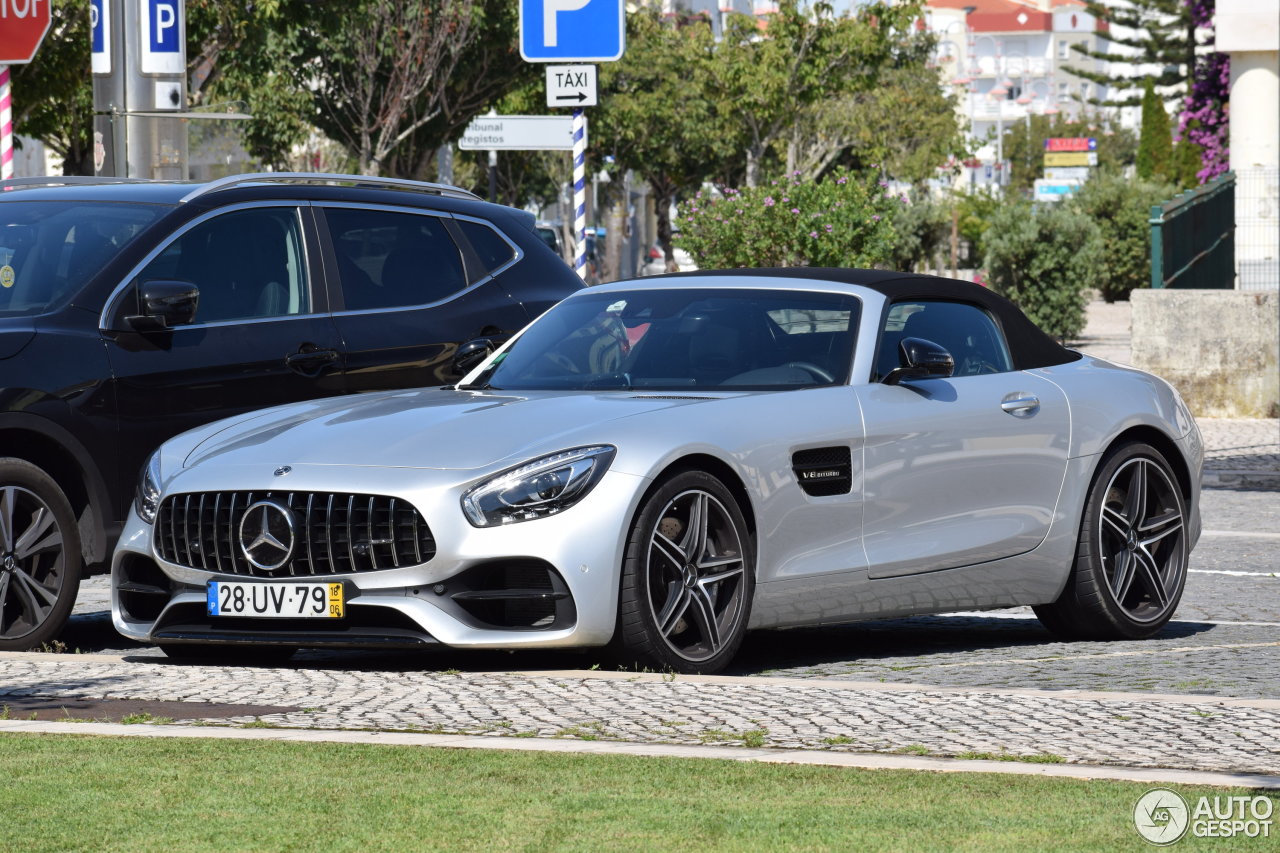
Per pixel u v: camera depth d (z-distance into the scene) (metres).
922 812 12.16
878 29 133.00
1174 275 59.16
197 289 21.80
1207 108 116.62
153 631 19.33
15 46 37.06
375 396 21.02
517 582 18.05
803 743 14.66
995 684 19.14
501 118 45.22
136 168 39.94
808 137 163.62
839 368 20.45
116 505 21.55
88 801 12.51
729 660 18.88
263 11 73.56
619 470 18.06
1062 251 90.00
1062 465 21.88
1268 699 17.17
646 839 11.49
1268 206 69.12
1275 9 92.19
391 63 103.75
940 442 20.67
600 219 170.50
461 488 18.02
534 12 44.22
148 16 39.84
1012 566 21.42
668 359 20.72
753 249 69.81
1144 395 23.05
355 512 18.20
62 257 22.41
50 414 21.00
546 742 14.48
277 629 18.58
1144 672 19.92
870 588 20.08
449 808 12.29
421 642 17.91
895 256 138.75
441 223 25.34
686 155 168.12
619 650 18.14
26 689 17.34
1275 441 49.19
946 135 171.50
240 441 19.61
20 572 21.11
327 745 14.33
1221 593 26.95
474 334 24.81
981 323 22.20
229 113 40.91
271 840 11.50
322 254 23.89
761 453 19.11
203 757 13.91
